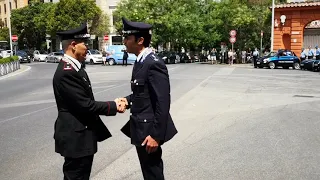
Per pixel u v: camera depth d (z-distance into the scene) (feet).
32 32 189.47
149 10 127.34
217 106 34.12
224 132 23.98
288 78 64.39
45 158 18.60
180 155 19.04
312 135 23.09
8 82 62.34
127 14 126.11
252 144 21.06
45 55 159.43
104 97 40.45
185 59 134.82
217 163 17.75
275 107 33.68
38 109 33.35
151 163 11.12
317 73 77.00
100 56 125.59
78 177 10.87
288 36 109.60
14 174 16.34
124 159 18.31
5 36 186.29
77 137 10.60
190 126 25.81
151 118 10.75
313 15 103.50
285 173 16.34
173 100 37.52
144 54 10.88
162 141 10.64
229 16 118.62
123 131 12.03
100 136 11.39
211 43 136.56
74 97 10.36
